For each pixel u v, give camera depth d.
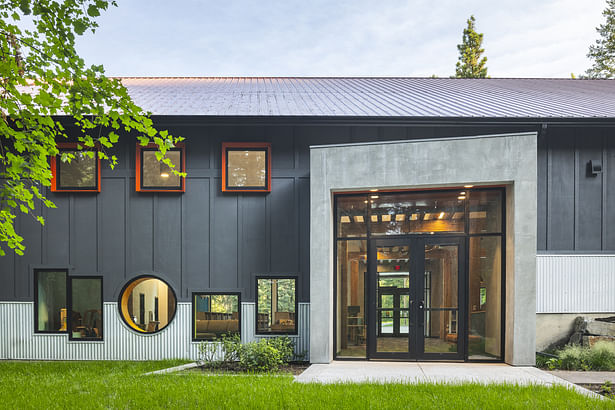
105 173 11.24
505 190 9.38
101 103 6.24
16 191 7.35
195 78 19.38
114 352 11.00
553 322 10.74
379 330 9.68
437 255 9.58
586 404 5.75
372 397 6.17
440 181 9.16
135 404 6.04
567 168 11.00
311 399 6.13
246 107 11.95
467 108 11.97
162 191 11.17
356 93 14.84
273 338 10.68
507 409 5.62
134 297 11.78
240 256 11.05
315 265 9.54
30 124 6.75
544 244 10.89
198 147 11.26
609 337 9.88
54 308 11.18
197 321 11.01
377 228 9.88
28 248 11.19
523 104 12.68
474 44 40.12
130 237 11.16
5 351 11.07
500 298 9.35
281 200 11.11
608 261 10.81
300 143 11.20
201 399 6.15
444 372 8.23
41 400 6.30
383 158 9.45
